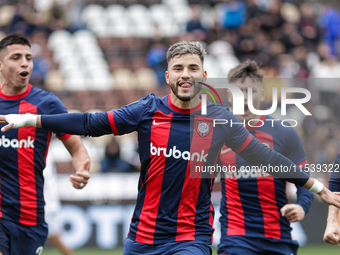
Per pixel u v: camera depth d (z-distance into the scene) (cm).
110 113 1261
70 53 5453
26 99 1555
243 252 1502
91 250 2947
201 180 1259
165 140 1254
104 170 3372
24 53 1532
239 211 1541
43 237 1562
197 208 1264
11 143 1488
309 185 1252
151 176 1257
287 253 1534
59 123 1248
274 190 1520
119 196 3045
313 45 5434
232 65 5094
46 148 1549
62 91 4928
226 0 6038
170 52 1266
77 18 5944
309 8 5956
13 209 1488
